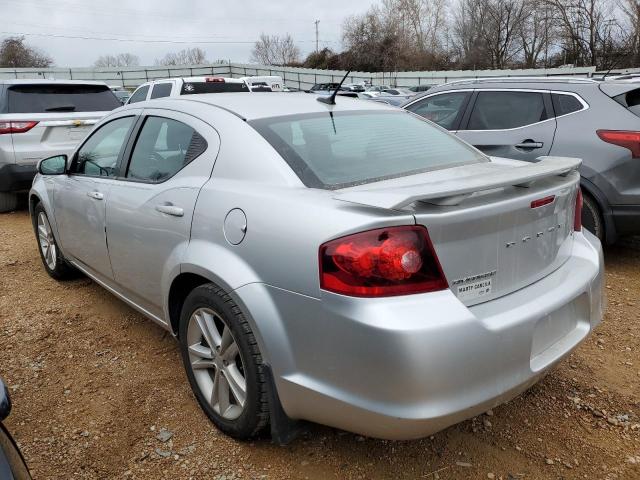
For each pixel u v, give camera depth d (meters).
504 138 5.42
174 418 2.87
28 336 3.84
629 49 39.38
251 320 2.31
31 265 5.37
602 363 3.34
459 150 3.17
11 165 7.30
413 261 1.99
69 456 2.61
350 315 2.00
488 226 2.17
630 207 4.72
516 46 56.41
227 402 2.65
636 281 4.69
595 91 5.02
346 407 2.08
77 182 3.95
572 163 2.58
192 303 2.67
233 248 2.44
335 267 2.04
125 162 3.47
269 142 2.64
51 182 4.44
